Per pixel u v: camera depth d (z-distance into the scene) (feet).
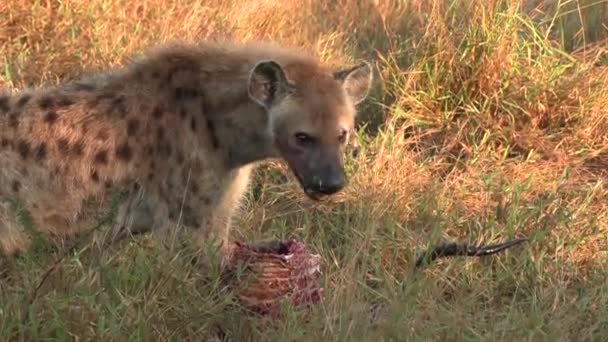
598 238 34.94
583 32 47.19
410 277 29.86
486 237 34.55
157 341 26.55
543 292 31.22
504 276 32.19
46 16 43.65
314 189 28.99
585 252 34.17
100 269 27.78
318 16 50.14
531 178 38.45
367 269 31.50
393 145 38.68
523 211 35.78
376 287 31.42
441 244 31.68
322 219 34.94
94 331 26.07
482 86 41.68
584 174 40.16
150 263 28.37
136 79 29.89
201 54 30.01
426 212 35.37
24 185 28.84
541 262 32.76
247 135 29.78
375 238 33.24
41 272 27.63
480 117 41.14
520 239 32.27
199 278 28.76
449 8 44.68
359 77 30.53
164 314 27.22
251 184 36.68
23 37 43.42
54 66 41.11
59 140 29.09
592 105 41.81
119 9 45.01
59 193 29.14
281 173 37.29
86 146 29.25
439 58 42.06
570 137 41.22
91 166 29.30
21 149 28.81
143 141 29.55
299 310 28.19
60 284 27.61
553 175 39.09
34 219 28.96
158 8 45.70
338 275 30.32
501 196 36.73
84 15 43.75
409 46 45.32
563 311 29.68
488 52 41.93
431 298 29.19
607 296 30.86
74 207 29.32
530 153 40.06
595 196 37.81
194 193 29.78
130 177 29.60
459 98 41.65
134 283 27.89
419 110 41.32
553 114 41.88
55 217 29.25
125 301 26.73
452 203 36.45
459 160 39.52
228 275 28.99
